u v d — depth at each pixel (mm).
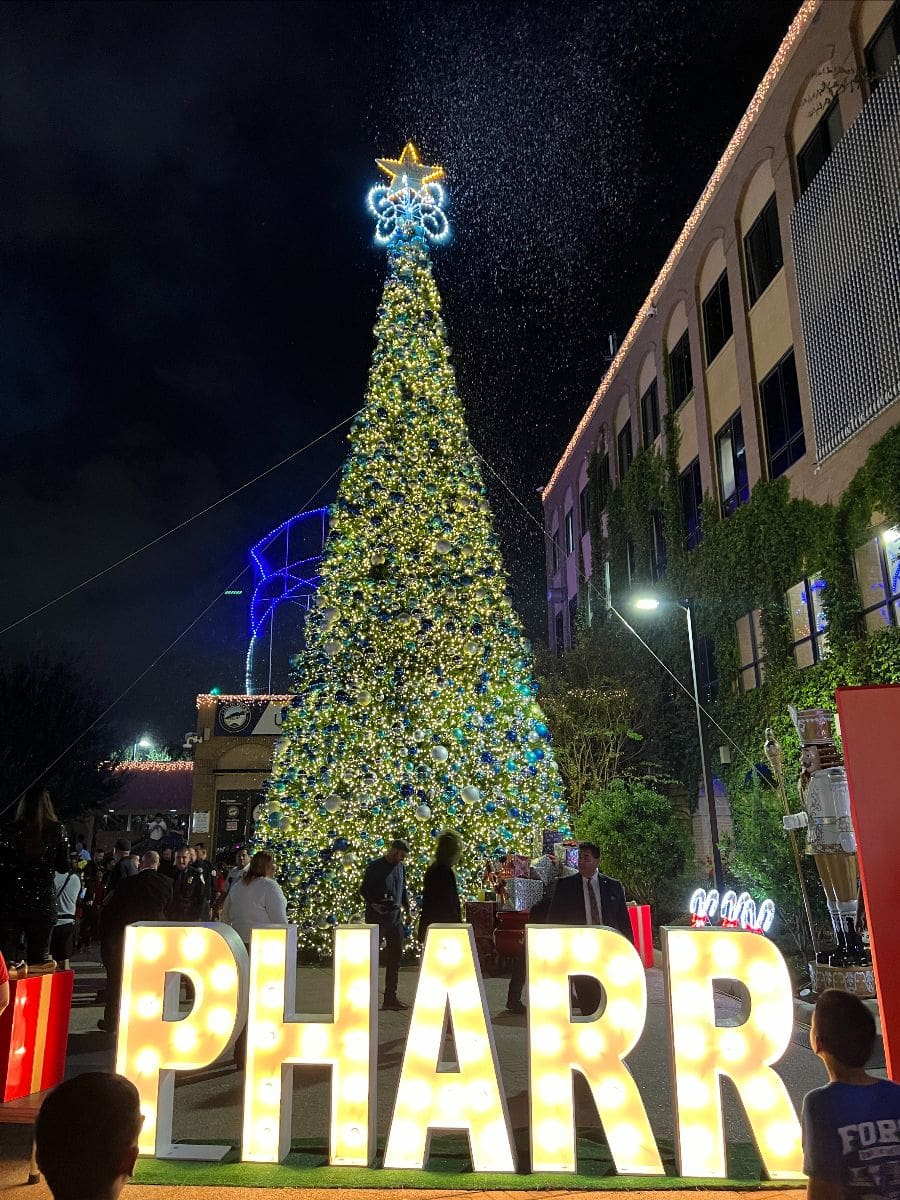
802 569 17688
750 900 12969
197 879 11945
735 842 16750
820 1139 2799
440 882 9547
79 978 13781
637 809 19312
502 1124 4941
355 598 15969
